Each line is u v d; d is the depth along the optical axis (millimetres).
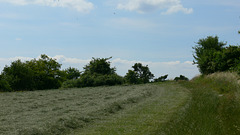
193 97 12531
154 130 7219
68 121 8133
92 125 8180
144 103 12266
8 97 16016
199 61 26531
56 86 47094
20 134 6816
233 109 9102
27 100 14461
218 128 6809
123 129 7539
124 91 18391
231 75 18047
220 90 15297
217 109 9562
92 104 12305
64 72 49156
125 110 10625
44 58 48125
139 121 8477
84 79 27109
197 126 6812
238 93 11906
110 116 9500
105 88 21734
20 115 9852
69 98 15031
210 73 24359
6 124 8203
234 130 6809
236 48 23203
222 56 23438
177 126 6977
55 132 7254
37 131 7031
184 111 9156
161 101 12656
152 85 23094
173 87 19719
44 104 12727
